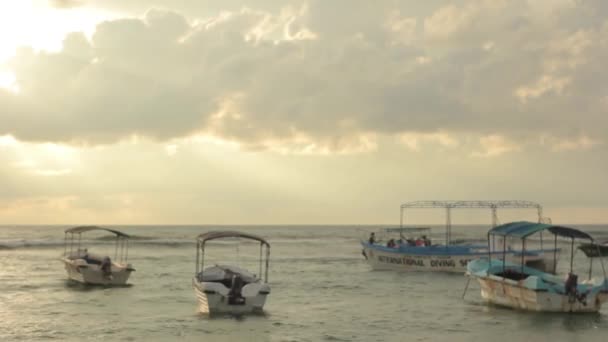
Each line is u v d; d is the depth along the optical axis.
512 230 31.58
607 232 191.62
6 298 36.09
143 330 26.47
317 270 57.12
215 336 25.36
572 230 30.98
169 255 79.06
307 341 24.53
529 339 24.92
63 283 43.47
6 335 25.42
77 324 27.77
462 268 50.62
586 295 28.95
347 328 27.25
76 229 43.81
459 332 26.30
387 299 36.50
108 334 25.64
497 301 32.69
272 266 62.69
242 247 104.19
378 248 53.75
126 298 36.19
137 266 60.16
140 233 172.50
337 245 114.00
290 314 30.88
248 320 29.05
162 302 34.56
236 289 29.28
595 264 65.50
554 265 49.62
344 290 41.03
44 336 25.22
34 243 98.81
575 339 24.89
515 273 33.03
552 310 29.22
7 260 66.12
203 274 32.84
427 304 34.25
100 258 45.41
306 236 166.50
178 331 26.30
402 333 26.11
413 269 52.16
